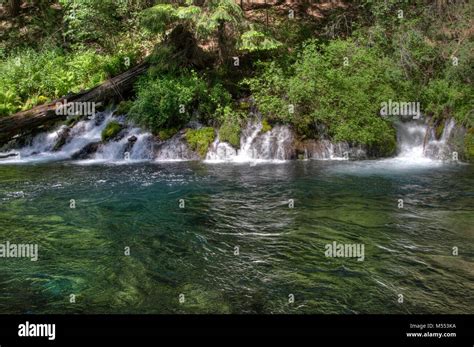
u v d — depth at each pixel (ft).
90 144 42.47
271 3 63.05
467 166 35.12
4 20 68.28
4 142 43.55
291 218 22.84
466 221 21.67
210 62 49.21
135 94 47.32
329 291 15.01
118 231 21.26
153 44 56.49
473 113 38.17
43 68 54.03
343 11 53.67
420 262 17.06
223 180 31.58
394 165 36.24
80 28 57.72
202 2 45.39
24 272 16.83
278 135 40.65
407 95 41.19
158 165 37.83
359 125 39.91
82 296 14.99
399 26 44.11
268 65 44.83
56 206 25.16
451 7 43.80
